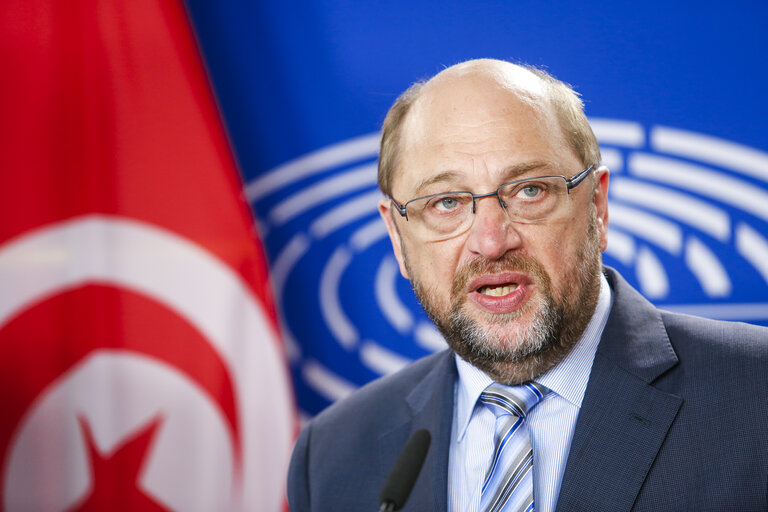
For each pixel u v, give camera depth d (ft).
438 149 11.46
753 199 25.07
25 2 25.20
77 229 25.07
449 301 11.57
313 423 14.14
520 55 26.07
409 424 12.86
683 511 10.25
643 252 25.45
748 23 25.20
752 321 24.95
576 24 25.89
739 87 25.23
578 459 10.90
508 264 11.09
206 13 26.96
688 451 10.57
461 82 11.69
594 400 11.28
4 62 25.11
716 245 25.23
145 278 25.08
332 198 26.66
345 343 26.45
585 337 11.81
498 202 11.15
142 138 25.17
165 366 25.03
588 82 25.84
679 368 11.31
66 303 25.11
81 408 25.04
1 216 24.99
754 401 10.57
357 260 26.58
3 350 24.95
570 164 11.45
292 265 26.61
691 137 25.41
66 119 25.16
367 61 26.66
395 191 12.34
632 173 25.58
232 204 25.20
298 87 26.84
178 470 24.99
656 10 25.59
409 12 26.53
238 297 25.04
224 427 24.86
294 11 26.89
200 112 25.17
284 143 26.81
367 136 26.61
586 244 11.54
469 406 12.17
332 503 12.75
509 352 11.10
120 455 24.99
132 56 25.23
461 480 11.85
